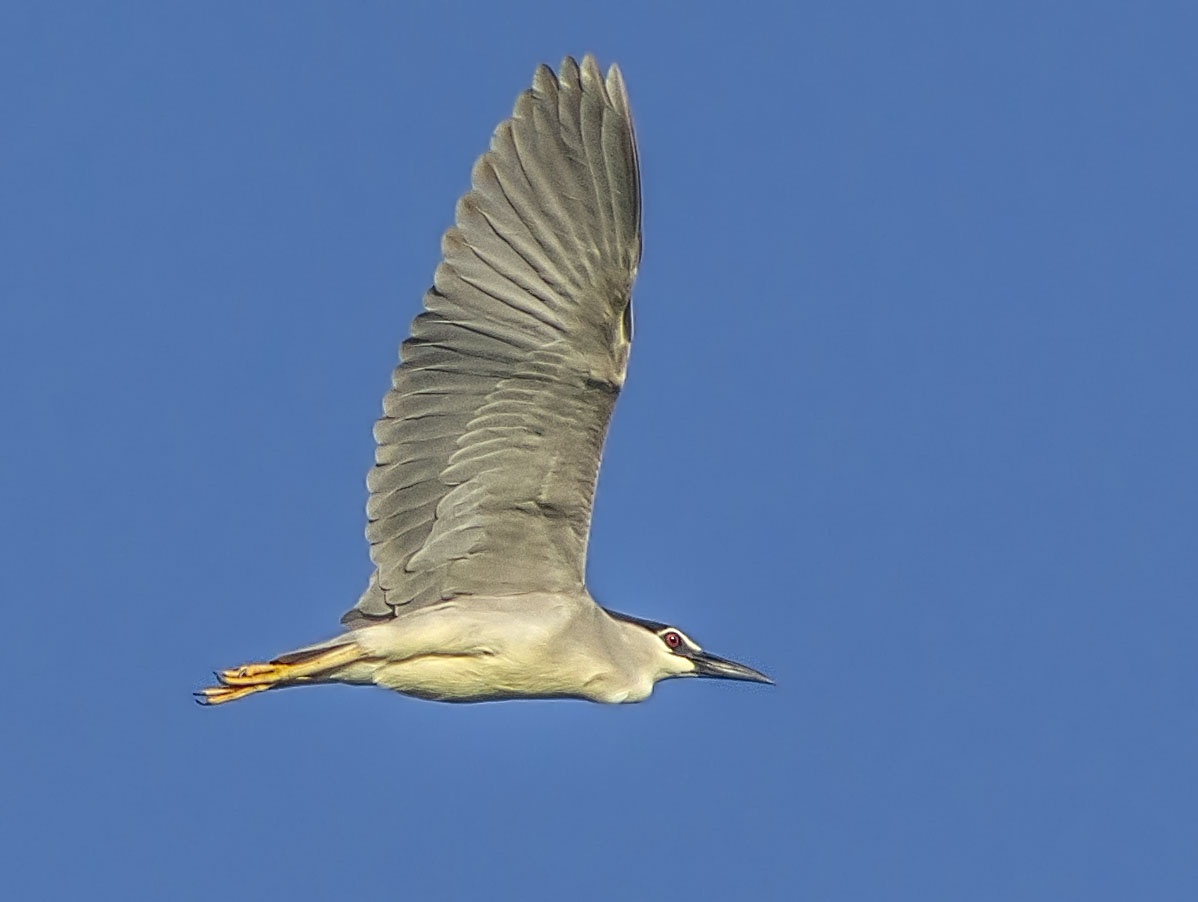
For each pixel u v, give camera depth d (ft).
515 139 48.03
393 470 49.52
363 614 52.13
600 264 47.85
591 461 50.06
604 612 55.47
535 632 52.70
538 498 50.70
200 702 52.16
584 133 47.96
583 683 54.24
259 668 52.34
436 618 52.34
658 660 58.80
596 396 48.91
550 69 48.11
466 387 48.80
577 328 48.26
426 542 50.96
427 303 47.60
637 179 47.52
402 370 48.26
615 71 48.01
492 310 48.03
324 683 52.90
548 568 52.34
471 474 50.06
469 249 47.73
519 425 49.42
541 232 48.06
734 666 60.03
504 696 54.03
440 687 53.47
